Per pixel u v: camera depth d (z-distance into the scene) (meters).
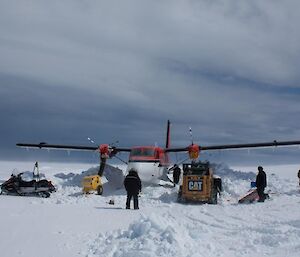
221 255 8.57
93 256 8.20
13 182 21.27
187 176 19.14
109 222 11.99
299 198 19.27
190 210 15.15
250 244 9.70
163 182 23.58
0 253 8.34
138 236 9.09
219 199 20.84
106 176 25.61
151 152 23.44
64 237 9.74
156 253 8.08
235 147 25.30
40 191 21.17
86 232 10.40
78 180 27.98
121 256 8.06
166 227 8.88
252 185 21.16
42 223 11.38
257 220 13.29
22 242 9.19
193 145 24.30
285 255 8.76
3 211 13.46
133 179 15.79
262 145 25.81
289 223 12.38
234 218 13.70
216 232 11.13
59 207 15.15
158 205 18.14
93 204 17.58
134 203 15.80
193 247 8.56
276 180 26.44
